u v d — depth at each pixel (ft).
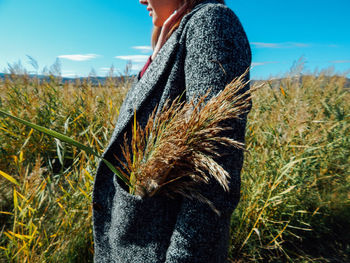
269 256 7.32
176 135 2.19
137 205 2.41
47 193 6.38
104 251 3.15
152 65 2.72
